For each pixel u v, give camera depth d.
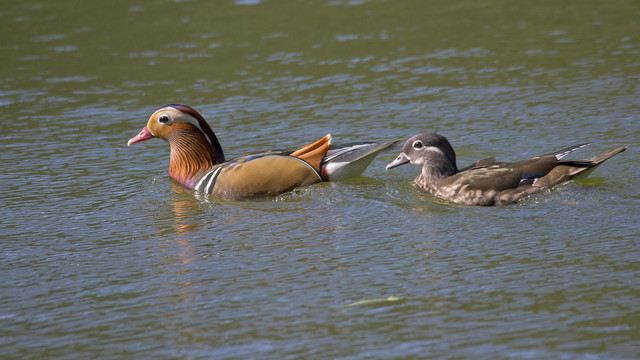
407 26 25.83
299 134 18.05
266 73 22.34
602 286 10.41
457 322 9.70
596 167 15.01
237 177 14.68
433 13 27.03
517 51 23.17
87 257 12.34
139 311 10.48
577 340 9.12
